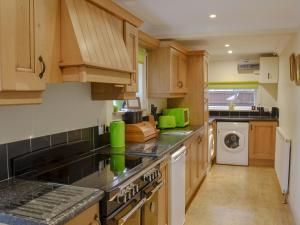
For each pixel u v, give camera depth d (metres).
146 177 1.99
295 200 3.17
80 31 1.63
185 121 4.30
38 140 1.94
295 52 3.42
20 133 1.79
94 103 2.61
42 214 1.19
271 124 5.42
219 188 4.28
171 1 2.74
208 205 3.65
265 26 3.40
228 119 5.65
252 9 3.01
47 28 1.48
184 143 3.22
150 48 3.73
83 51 1.59
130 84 2.28
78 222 1.30
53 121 2.08
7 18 1.21
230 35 3.61
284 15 3.25
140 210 1.97
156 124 3.89
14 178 1.71
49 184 1.59
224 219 3.25
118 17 2.27
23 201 1.34
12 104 1.29
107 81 1.89
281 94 4.97
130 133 2.95
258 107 6.04
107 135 2.81
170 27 3.73
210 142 5.20
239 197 3.92
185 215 3.35
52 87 2.06
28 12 1.34
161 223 2.46
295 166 3.24
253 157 5.59
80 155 2.34
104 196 1.49
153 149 2.54
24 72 1.31
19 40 1.28
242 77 6.14
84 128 2.46
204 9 3.00
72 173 1.83
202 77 4.49
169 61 3.72
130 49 2.47
